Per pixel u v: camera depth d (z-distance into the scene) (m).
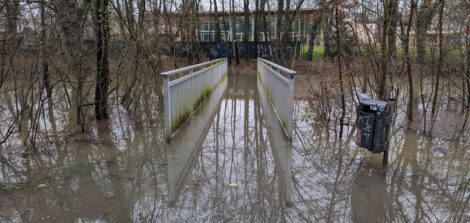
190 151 4.97
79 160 4.58
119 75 7.69
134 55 7.20
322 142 5.39
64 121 6.83
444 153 4.78
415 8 6.43
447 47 6.61
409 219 3.02
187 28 14.37
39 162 4.50
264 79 10.30
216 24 28.14
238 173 4.13
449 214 3.11
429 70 7.30
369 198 3.43
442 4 5.87
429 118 6.82
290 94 5.14
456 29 6.54
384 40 5.44
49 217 3.06
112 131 6.06
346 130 6.14
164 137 5.70
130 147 5.15
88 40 7.71
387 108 4.00
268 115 7.61
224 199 3.43
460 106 8.00
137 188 3.69
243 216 3.08
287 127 5.41
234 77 18.12
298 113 7.66
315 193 3.56
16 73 5.55
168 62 10.22
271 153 4.89
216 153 4.91
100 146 5.19
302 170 4.21
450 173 4.05
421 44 6.83
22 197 3.46
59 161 4.53
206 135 5.88
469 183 3.76
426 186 3.70
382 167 4.27
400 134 5.74
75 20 6.23
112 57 7.74
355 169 4.21
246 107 8.78
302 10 20.83
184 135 5.79
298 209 3.21
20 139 5.55
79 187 3.71
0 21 5.11
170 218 3.05
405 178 3.92
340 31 6.25
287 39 20.45
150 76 7.51
